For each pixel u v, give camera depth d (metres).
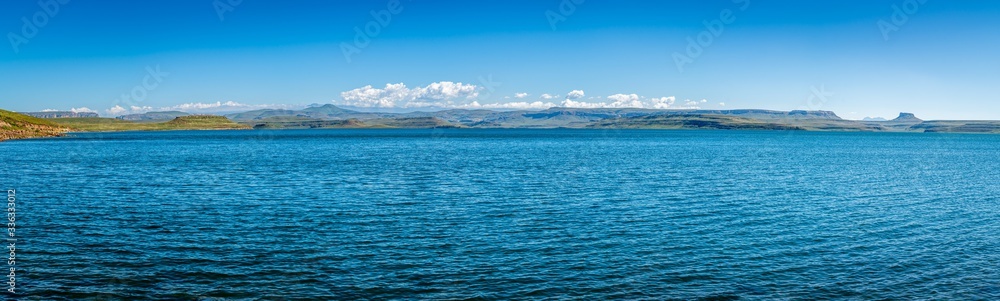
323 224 44.22
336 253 35.75
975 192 65.38
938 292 29.72
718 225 44.44
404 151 153.38
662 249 37.16
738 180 75.62
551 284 30.48
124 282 30.27
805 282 31.09
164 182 71.31
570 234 41.03
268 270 32.38
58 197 57.25
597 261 34.41
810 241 39.53
